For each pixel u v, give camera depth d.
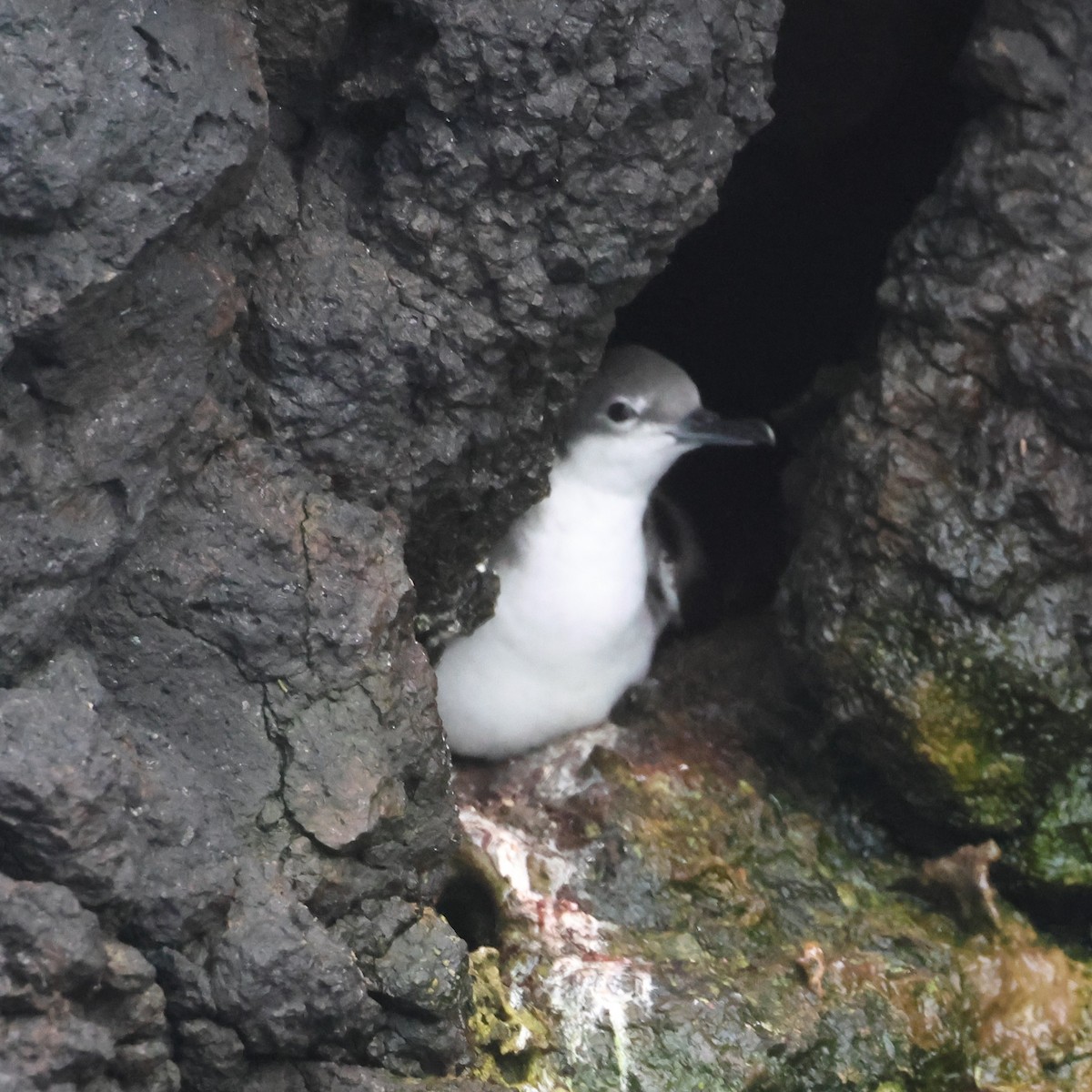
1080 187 7.31
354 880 6.08
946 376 7.71
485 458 7.02
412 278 6.46
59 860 5.16
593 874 8.04
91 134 5.24
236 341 6.18
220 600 5.98
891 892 8.29
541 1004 7.19
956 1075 7.41
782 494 9.64
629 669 9.25
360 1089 5.79
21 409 5.46
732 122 6.79
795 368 10.33
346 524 6.36
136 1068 5.39
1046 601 7.78
